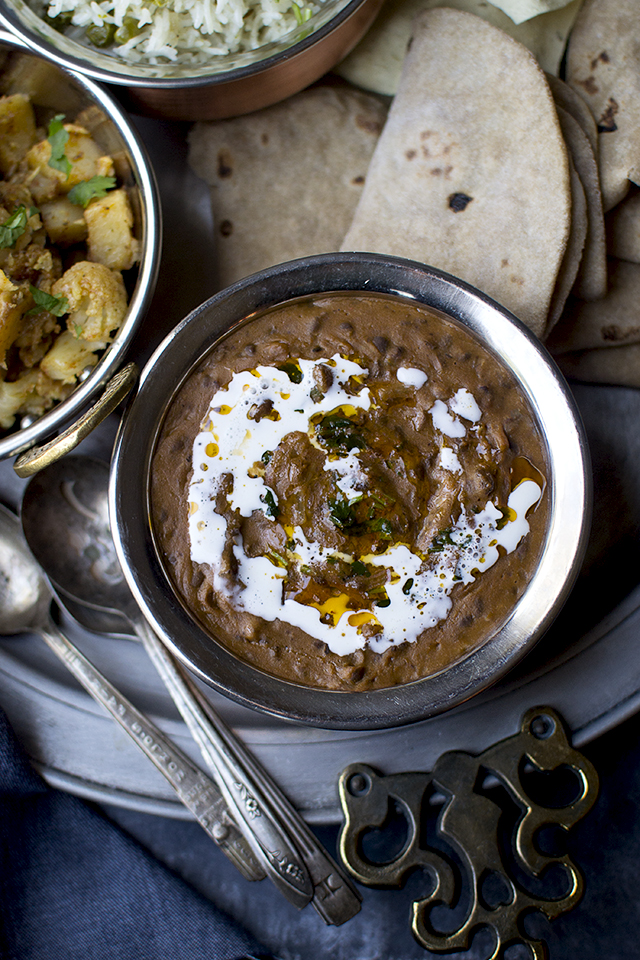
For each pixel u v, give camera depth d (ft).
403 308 1.40
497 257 1.47
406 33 1.55
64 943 1.53
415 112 1.51
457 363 1.39
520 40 1.53
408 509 1.36
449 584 1.35
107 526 1.52
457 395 1.38
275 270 1.38
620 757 1.56
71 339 1.47
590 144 1.49
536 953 1.42
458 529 1.36
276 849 1.45
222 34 1.51
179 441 1.39
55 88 1.49
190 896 1.54
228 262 1.56
